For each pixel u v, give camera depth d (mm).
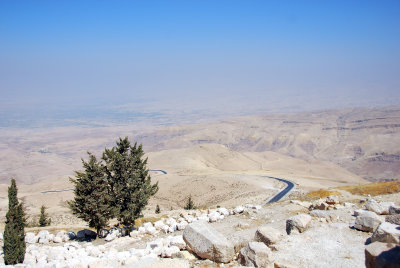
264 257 14609
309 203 34219
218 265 15914
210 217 30812
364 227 19188
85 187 35531
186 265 15688
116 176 37000
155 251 18484
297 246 16984
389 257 11430
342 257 15406
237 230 26062
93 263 16953
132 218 36406
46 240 34469
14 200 28375
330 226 20312
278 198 88250
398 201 30125
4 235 27250
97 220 35344
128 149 38281
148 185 38469
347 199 35438
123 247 26359
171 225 31750
